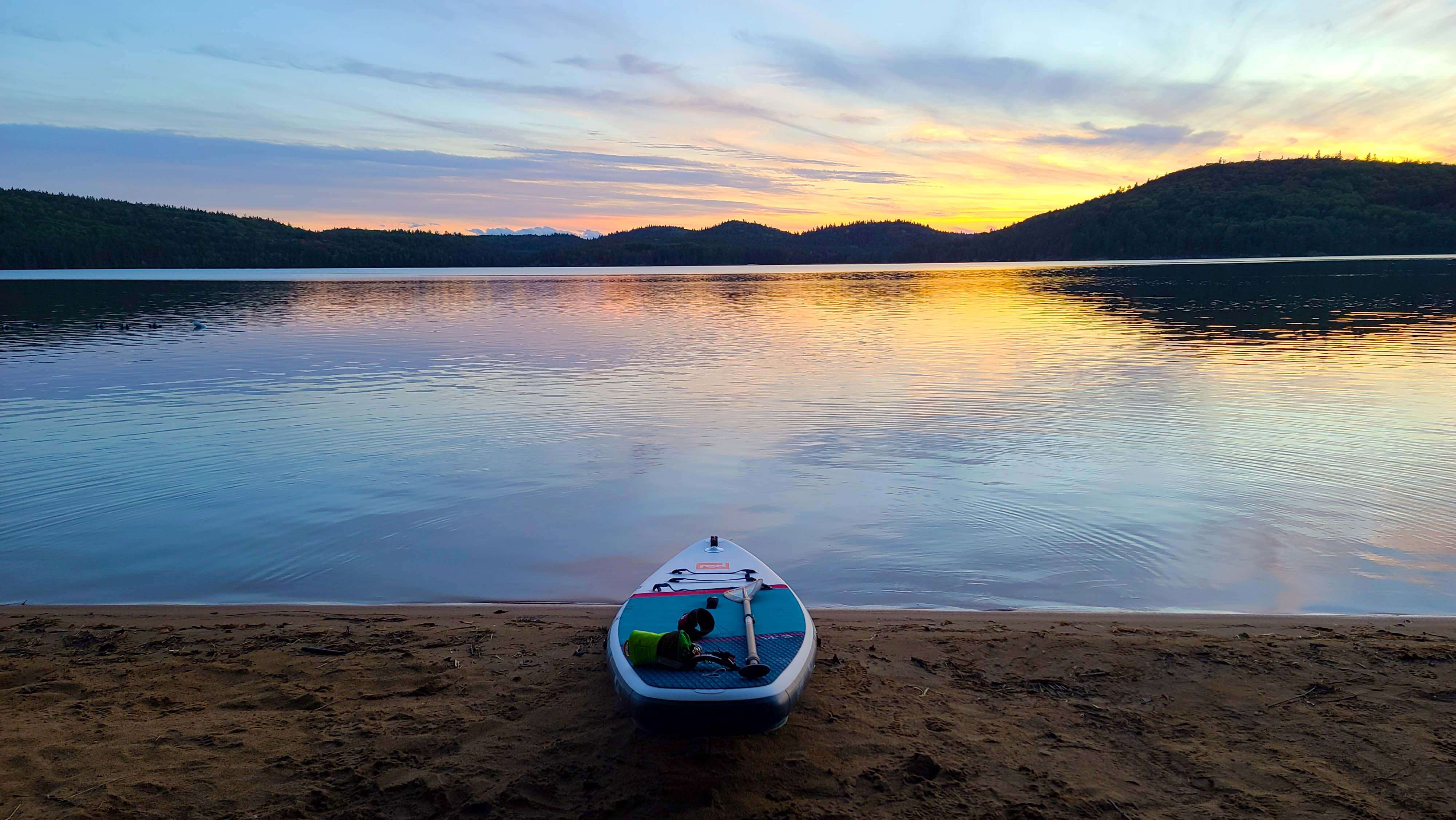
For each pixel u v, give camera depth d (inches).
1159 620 266.5
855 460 489.4
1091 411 619.5
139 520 391.5
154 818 159.2
